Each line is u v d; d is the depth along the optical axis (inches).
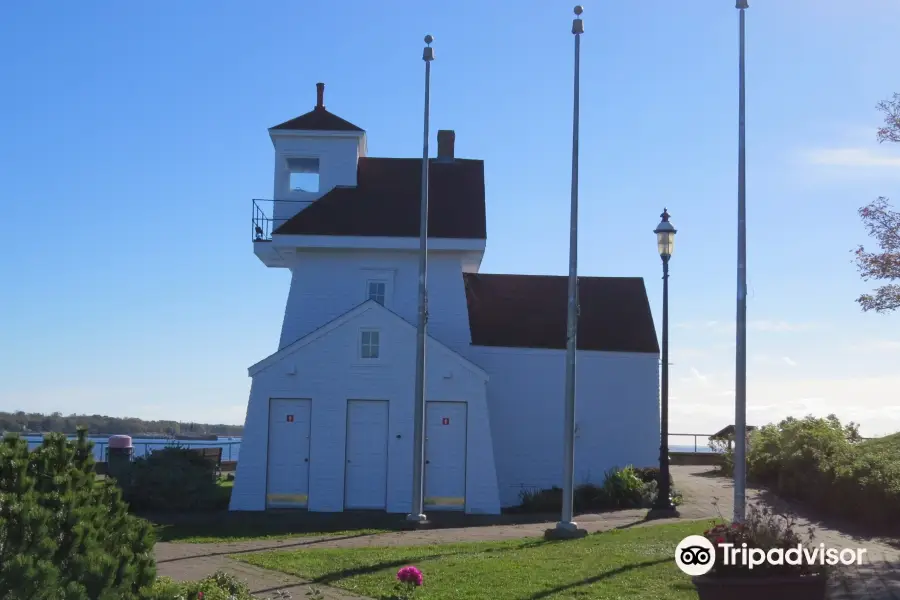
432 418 1031.6
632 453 1251.8
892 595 470.0
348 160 1263.5
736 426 704.4
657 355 1270.9
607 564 572.1
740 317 727.7
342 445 1018.7
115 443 1176.8
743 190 744.3
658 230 940.0
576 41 807.1
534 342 1268.5
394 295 1191.6
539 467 1239.5
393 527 865.5
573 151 800.3
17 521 291.9
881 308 973.2
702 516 904.9
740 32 763.4
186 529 850.1
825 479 856.9
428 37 884.6
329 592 522.0
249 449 1015.0
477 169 1318.9
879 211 977.5
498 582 524.1
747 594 404.8
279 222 1243.2
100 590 303.0
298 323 1178.6
